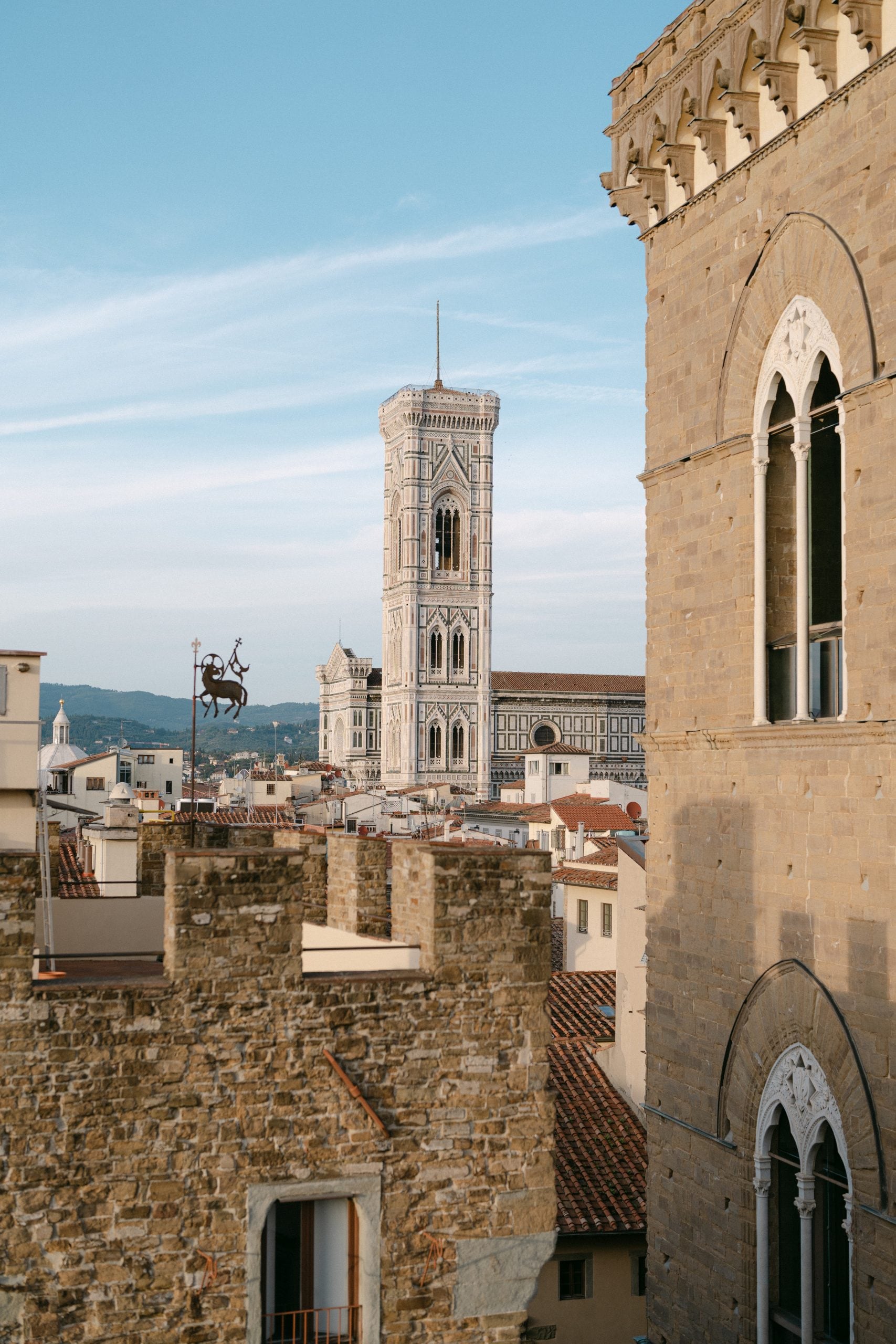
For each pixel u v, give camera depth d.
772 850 27.16
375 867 24.33
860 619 24.42
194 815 27.92
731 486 29.12
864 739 24.33
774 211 27.67
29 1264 16.95
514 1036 19.05
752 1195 27.58
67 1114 17.20
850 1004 24.53
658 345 32.22
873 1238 23.52
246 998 17.92
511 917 19.17
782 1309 27.06
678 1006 30.55
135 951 24.62
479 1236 18.64
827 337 26.00
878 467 24.09
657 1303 31.14
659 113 31.16
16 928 17.17
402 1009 18.64
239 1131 17.75
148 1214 17.36
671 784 31.14
